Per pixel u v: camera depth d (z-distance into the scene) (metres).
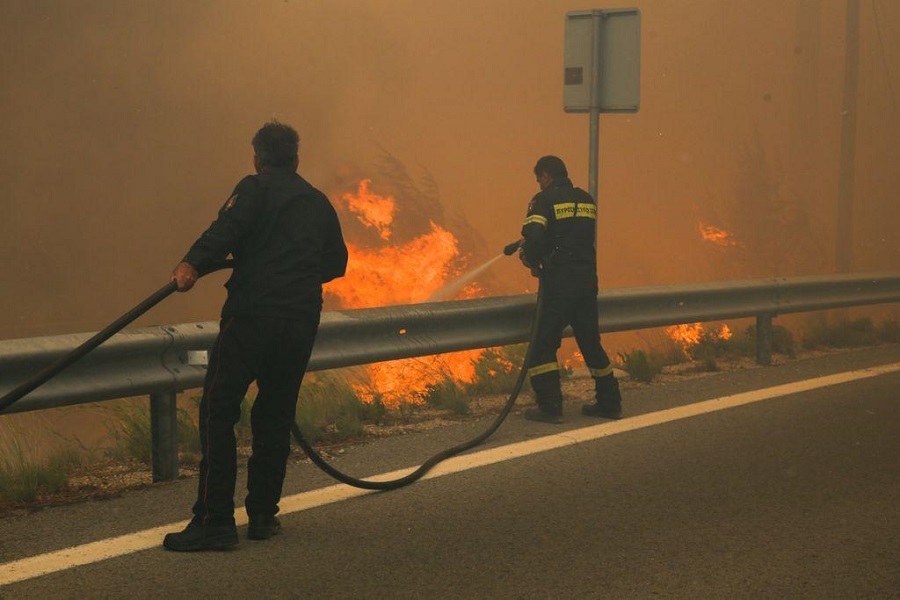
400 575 5.82
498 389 11.41
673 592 5.59
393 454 8.54
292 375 6.43
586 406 10.15
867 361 13.38
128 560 5.99
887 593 5.61
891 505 7.22
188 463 8.34
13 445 7.94
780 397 10.91
